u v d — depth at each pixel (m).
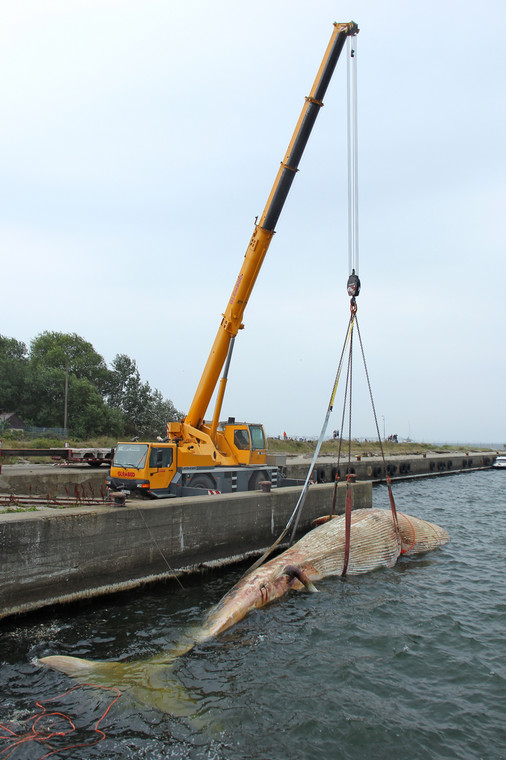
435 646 6.96
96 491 17.31
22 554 8.11
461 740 4.85
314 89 13.41
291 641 7.10
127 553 9.70
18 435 38.78
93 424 53.47
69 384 57.53
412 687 5.85
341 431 10.43
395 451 53.34
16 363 57.81
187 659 6.54
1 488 15.38
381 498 23.66
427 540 12.68
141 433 57.16
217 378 15.70
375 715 5.25
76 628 7.73
